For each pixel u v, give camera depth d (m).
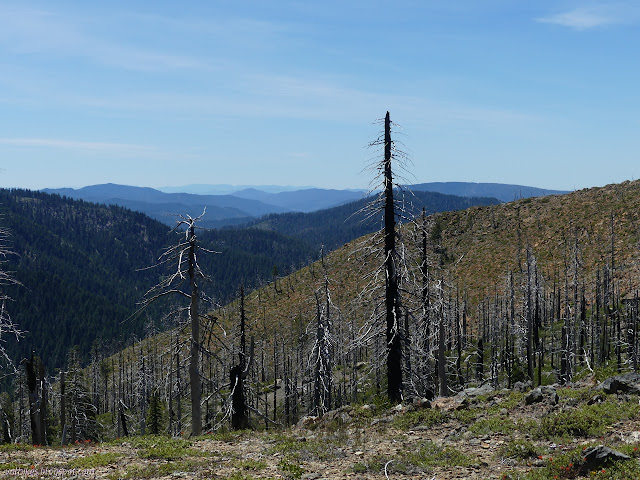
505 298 72.94
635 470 8.70
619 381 14.57
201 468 11.34
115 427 74.19
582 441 11.32
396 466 10.79
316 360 35.28
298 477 10.33
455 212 122.25
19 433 45.00
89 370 107.06
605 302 64.75
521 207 115.50
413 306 22.33
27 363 24.98
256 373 48.06
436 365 28.88
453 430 13.94
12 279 20.98
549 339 61.06
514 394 16.25
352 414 17.34
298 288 123.50
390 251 19.03
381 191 19.00
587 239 91.69
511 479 9.38
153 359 57.66
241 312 26.02
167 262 18.09
